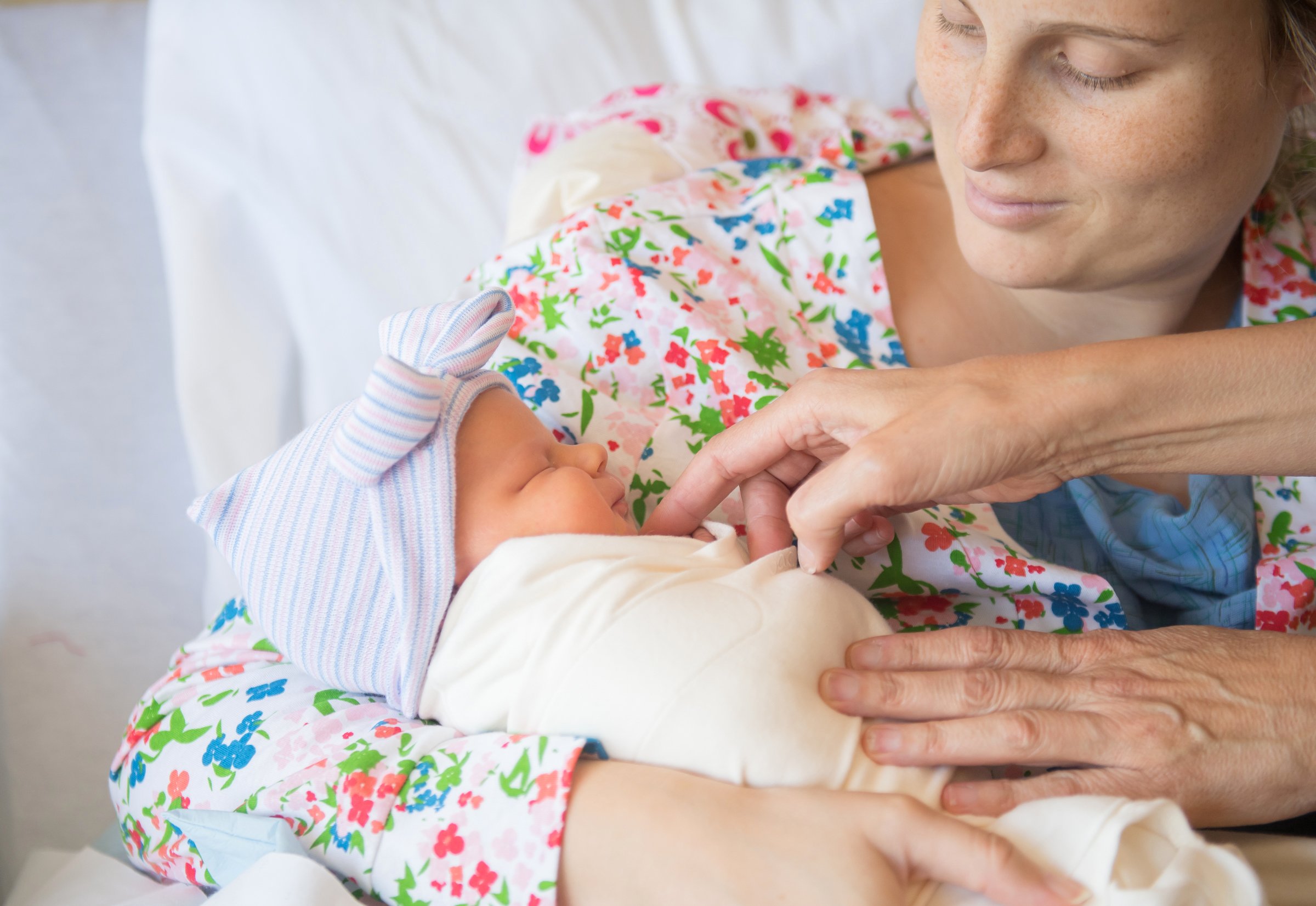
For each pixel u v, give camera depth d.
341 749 0.81
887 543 0.92
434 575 0.81
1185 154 0.84
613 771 0.72
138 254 2.11
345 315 1.77
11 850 1.41
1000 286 1.07
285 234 1.81
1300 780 0.77
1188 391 0.81
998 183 0.89
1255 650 0.82
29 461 1.84
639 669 0.74
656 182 1.40
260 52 1.89
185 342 1.78
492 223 1.81
